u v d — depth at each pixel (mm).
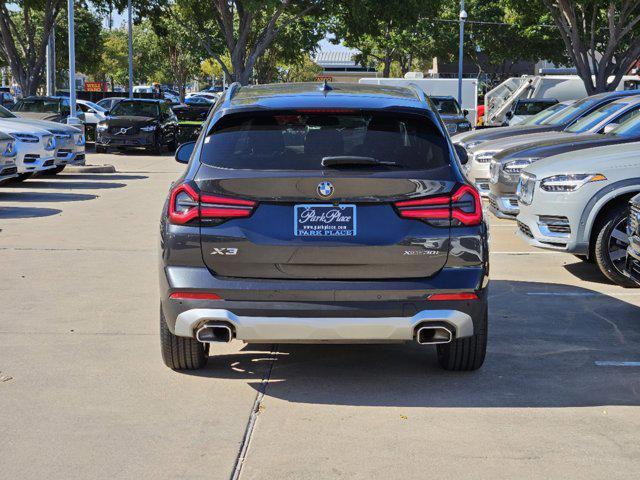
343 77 86188
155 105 29984
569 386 5387
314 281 4871
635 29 34938
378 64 70438
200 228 4910
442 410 4941
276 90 5734
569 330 6754
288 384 5402
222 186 4883
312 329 4883
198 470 4090
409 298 4891
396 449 4359
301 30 44594
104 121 28594
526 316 7195
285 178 4812
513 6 37312
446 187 4910
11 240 10750
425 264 4902
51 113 26203
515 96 38312
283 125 5137
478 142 15344
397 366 5809
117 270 8914
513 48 56625
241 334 4934
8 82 74750
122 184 18453
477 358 5520
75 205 14492
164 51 47375
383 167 4922
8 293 7812
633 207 6965
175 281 4953
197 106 45281
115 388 5266
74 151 19594
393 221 4859
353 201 4824
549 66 65188
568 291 8211
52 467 4105
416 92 5797
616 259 8398
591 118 13328
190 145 6250
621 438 4527
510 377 5566
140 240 10891
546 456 4281
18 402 4992
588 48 35375
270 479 3992
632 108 12586
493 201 11531
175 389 5270
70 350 6055
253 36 43500
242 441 4457
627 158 8453
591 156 8633
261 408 4957
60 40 57219
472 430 4629
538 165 8961
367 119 5156
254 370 5688
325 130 5105
